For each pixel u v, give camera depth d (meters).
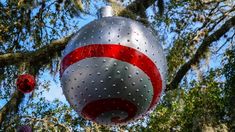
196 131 6.77
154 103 3.06
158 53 2.96
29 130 4.23
